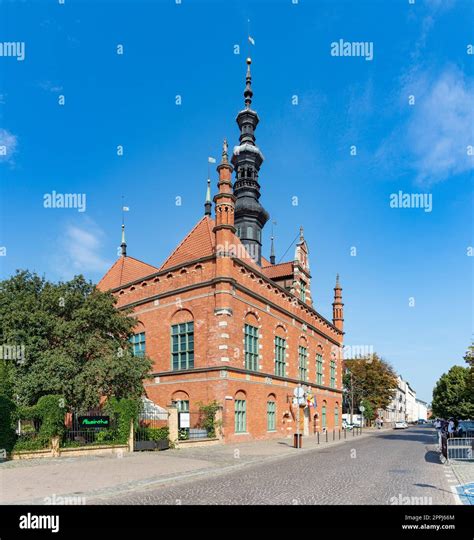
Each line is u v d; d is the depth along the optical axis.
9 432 19.67
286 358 41.53
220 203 32.41
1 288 26.19
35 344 24.34
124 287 39.12
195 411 30.72
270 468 18.86
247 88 48.22
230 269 32.16
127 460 19.86
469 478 16.11
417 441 37.78
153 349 35.28
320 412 51.16
